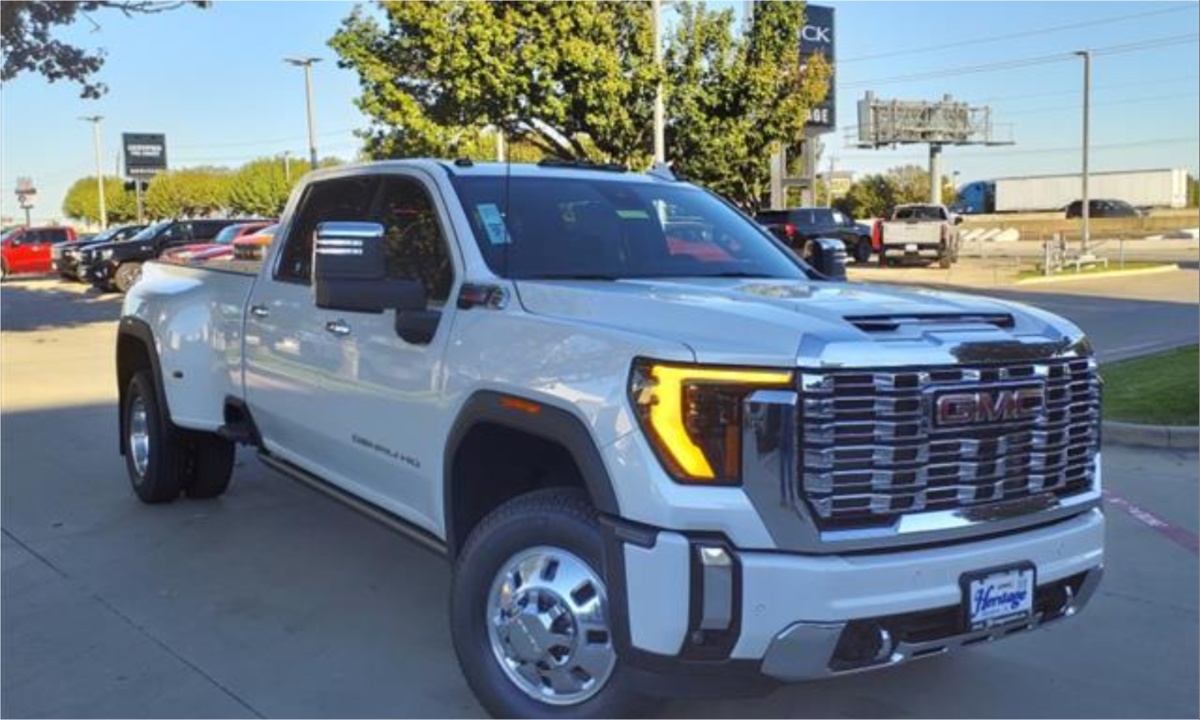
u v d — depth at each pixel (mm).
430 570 5699
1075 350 3703
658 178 5402
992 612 3408
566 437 3510
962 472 3371
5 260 41250
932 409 3283
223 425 6266
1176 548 6082
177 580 5551
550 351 3639
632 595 3275
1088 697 4230
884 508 3232
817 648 3148
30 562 5840
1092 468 3805
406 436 4406
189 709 4105
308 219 5523
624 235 4727
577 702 3654
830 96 40750
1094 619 5039
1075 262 32906
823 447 3141
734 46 28172
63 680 4359
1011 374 3467
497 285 4086
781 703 4141
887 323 3420
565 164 5156
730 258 4863
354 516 6711
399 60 27438
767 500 3148
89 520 6652
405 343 4391
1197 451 8523
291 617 5039
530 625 3711
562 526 3604
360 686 4309
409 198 4824
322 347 5039
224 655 4609
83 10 16578
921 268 34312
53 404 11031
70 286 33812
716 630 3184
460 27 25922
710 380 3188
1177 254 41219
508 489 4215
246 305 5863
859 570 3152
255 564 5797
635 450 3273
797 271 4980
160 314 6531
